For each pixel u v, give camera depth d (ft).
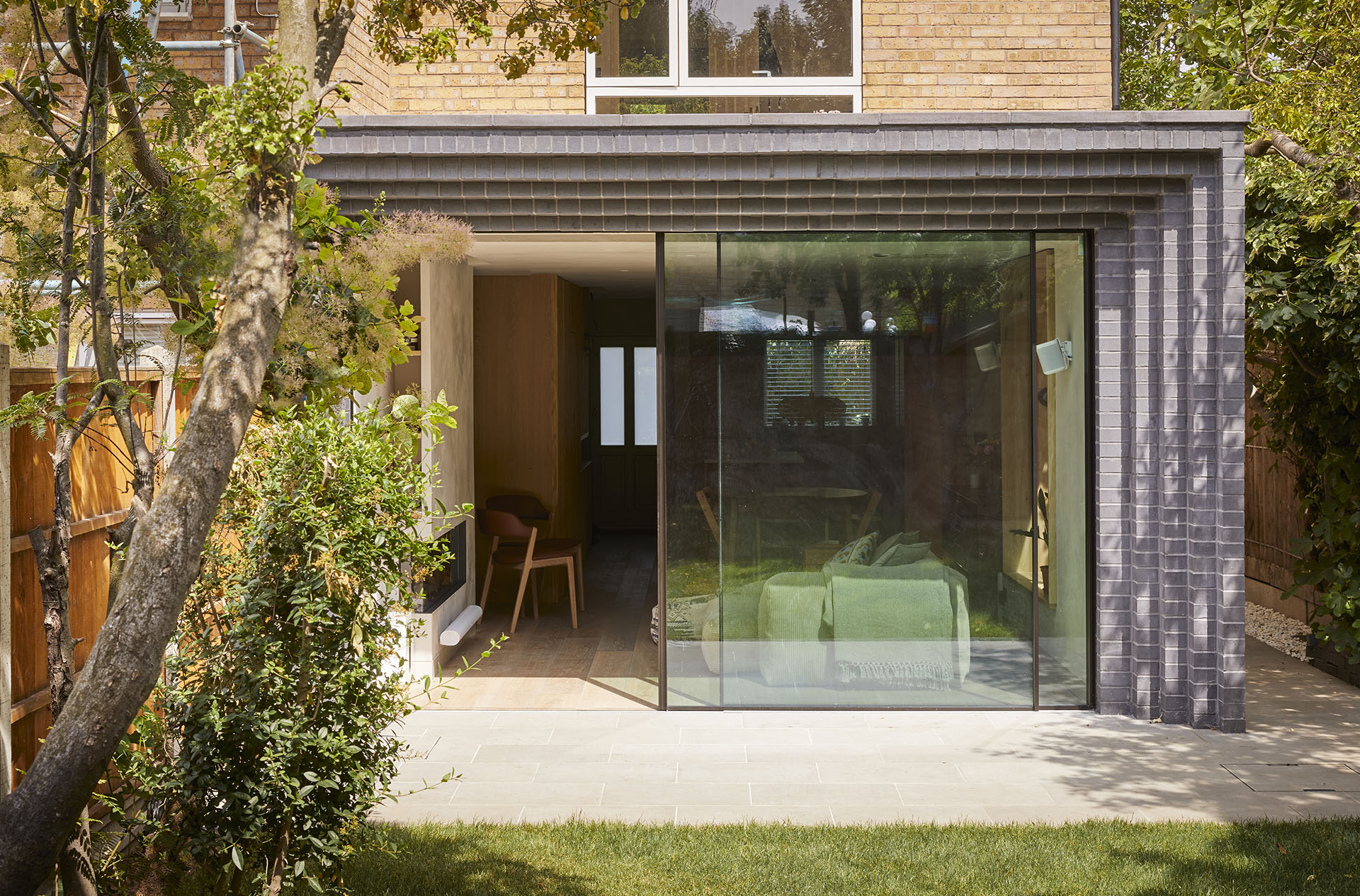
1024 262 22.97
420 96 24.70
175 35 25.23
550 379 35.27
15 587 12.17
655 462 52.60
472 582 31.91
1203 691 22.09
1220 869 14.78
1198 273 21.71
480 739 21.59
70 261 9.23
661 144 21.45
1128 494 22.89
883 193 22.04
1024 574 23.29
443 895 13.99
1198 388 21.80
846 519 23.17
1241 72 23.90
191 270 9.55
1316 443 26.43
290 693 11.43
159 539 6.48
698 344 22.98
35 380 12.09
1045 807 17.61
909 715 23.11
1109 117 21.16
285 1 8.15
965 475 23.16
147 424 15.16
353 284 9.76
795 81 24.63
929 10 24.68
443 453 28.17
